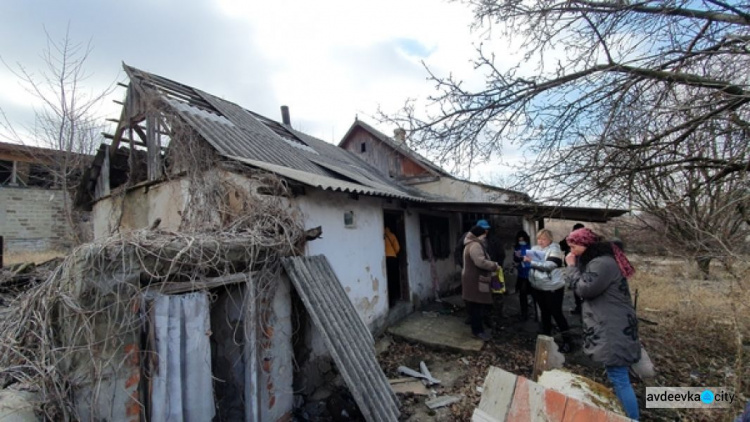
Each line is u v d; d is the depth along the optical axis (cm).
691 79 290
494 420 213
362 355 338
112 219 682
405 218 712
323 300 334
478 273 507
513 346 499
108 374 189
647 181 378
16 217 1134
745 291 308
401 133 402
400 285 694
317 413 334
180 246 238
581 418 181
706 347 459
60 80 746
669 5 274
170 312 221
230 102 834
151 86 589
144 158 664
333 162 845
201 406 234
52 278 206
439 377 416
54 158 887
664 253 679
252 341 273
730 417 259
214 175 455
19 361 204
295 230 371
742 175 321
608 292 276
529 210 541
